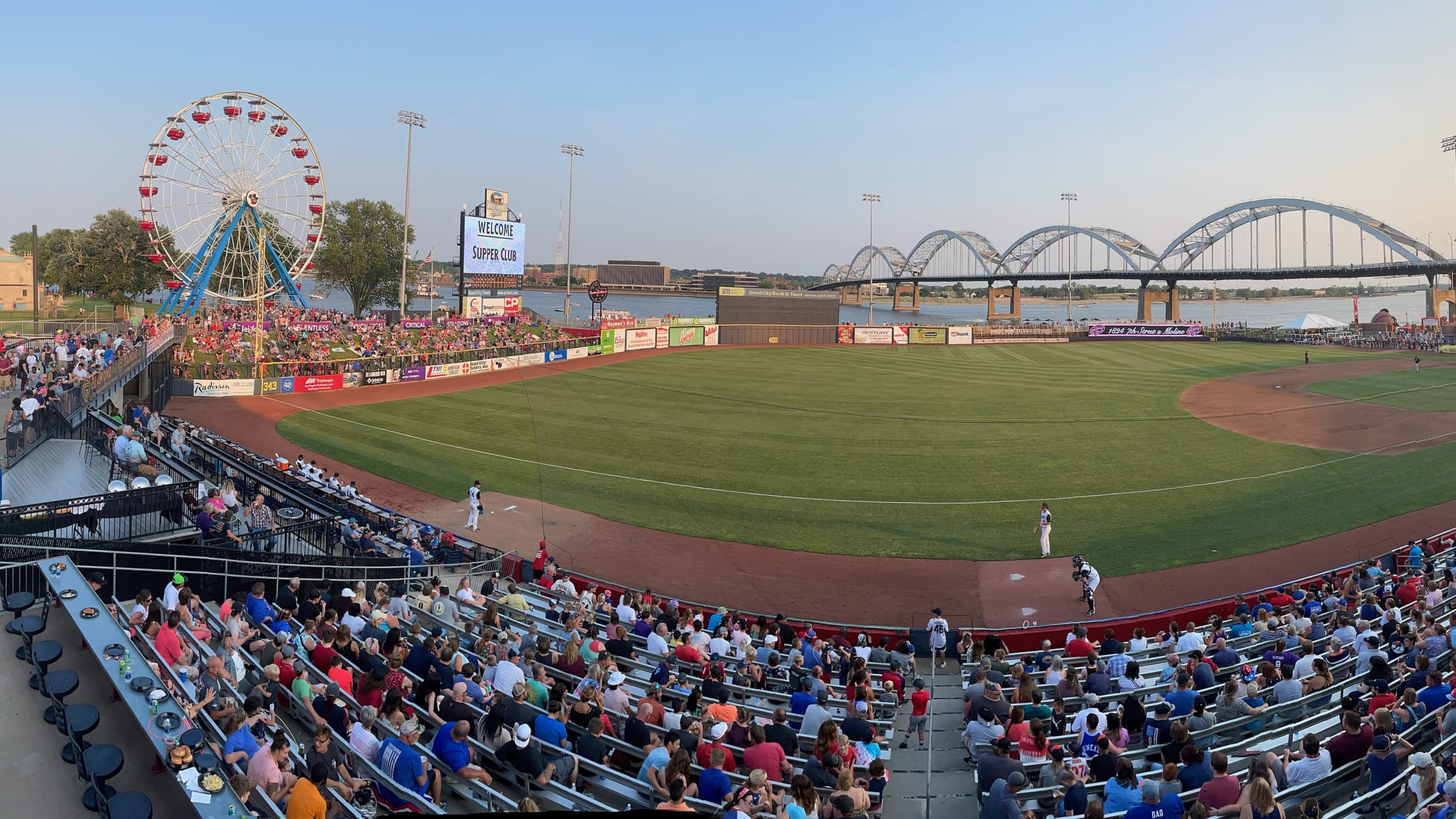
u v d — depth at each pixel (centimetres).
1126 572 2719
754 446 4469
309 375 5891
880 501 3497
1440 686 1259
